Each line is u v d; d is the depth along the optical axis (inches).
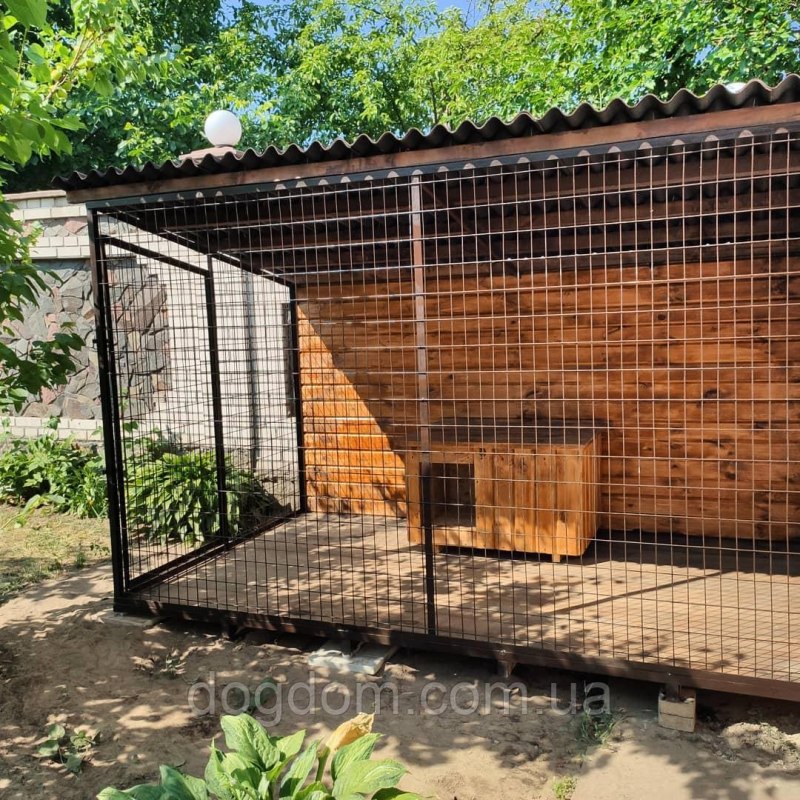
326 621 168.6
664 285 238.7
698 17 353.7
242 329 298.2
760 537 235.0
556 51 496.4
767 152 152.9
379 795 89.5
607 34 437.1
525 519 219.1
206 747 133.9
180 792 84.9
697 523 242.1
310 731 138.6
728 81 356.8
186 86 570.3
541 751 130.6
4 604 205.5
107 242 191.2
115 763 128.3
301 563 222.7
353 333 283.9
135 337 308.0
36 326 343.9
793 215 199.0
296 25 705.6
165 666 166.9
